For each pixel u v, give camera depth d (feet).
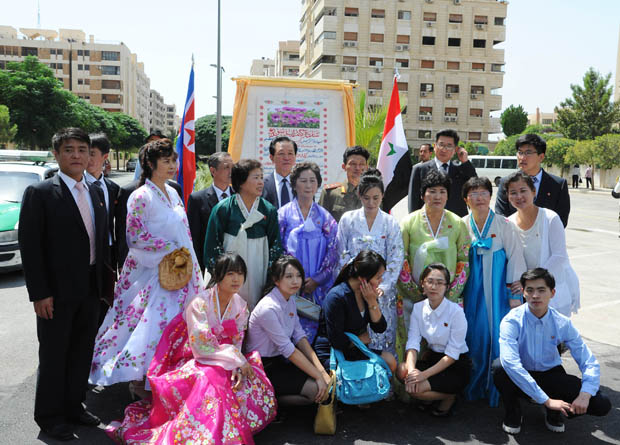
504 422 12.10
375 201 13.55
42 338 11.50
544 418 12.82
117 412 12.85
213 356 11.14
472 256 13.98
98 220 12.16
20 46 291.38
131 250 12.79
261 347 12.61
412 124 195.72
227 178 16.81
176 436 10.19
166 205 12.84
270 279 12.99
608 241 41.37
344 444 11.37
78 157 11.62
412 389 12.24
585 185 121.80
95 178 15.28
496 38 198.80
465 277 13.80
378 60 191.21
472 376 13.70
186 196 22.56
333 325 12.63
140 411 11.87
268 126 21.50
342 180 21.94
